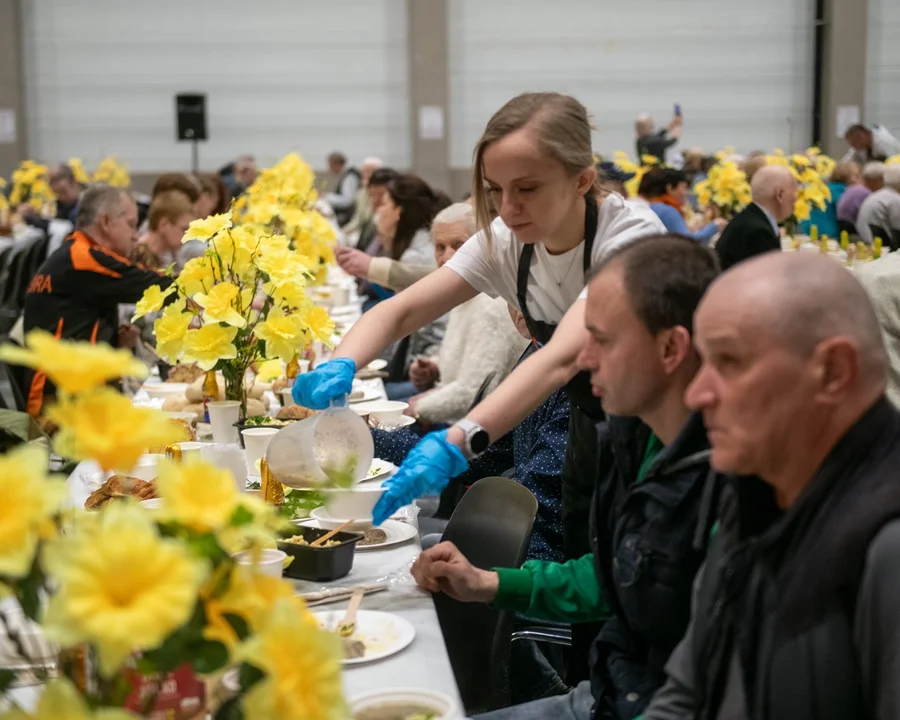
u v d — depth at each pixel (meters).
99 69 12.98
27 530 0.84
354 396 3.29
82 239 4.27
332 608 1.67
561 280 2.15
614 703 1.65
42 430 2.58
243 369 2.50
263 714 0.83
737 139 13.40
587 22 13.16
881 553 1.09
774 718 1.17
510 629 1.91
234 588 0.91
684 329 1.43
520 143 1.92
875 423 1.13
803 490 1.15
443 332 4.39
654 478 1.52
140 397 3.32
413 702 1.32
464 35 13.12
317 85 13.19
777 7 13.16
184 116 12.32
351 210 11.08
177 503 0.91
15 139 12.78
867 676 1.12
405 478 1.64
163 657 0.88
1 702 1.00
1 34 12.60
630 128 13.36
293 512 1.93
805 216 7.25
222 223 2.42
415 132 13.12
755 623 1.21
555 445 2.37
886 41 13.20
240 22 13.02
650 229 2.11
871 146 10.78
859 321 1.13
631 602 1.57
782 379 1.12
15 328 4.53
